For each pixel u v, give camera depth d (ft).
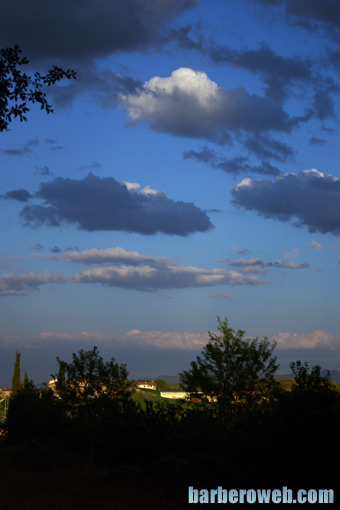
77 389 124.98
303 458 55.98
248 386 101.76
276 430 58.49
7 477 85.25
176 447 92.17
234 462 64.80
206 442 88.43
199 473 74.84
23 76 50.39
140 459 102.99
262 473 57.98
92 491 71.67
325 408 57.67
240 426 73.00
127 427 105.50
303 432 56.44
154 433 103.96
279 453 57.41
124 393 125.29
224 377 103.40
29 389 157.58
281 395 62.08
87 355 128.47
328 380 64.03
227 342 105.50
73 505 59.98
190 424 96.22
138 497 67.46
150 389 416.46
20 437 141.38
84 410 122.21
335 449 55.16
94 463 110.32
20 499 63.31
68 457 106.32
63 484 78.18
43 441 119.44
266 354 104.68
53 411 135.13
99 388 123.54
